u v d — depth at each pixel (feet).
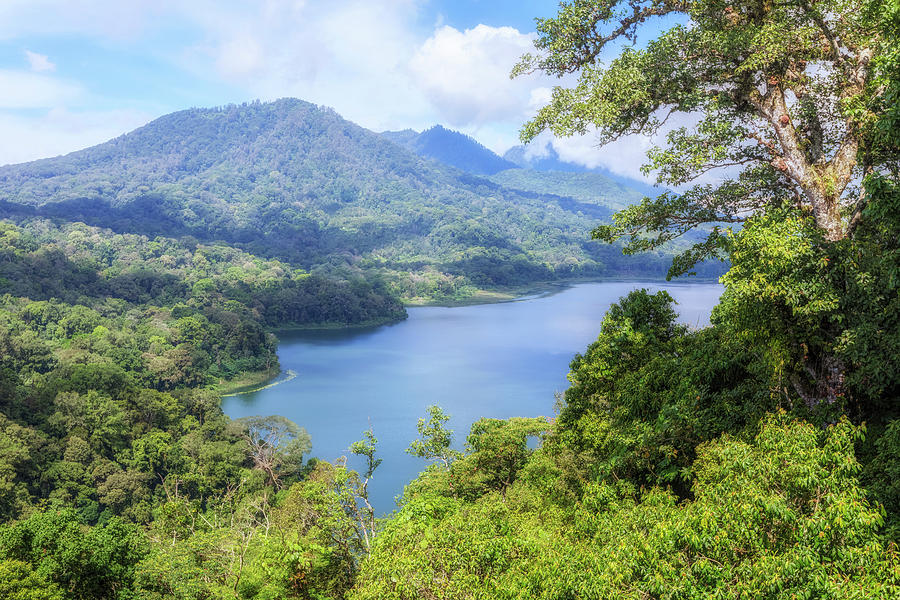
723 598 31.17
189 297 595.47
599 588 35.01
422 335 570.05
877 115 41.52
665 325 74.28
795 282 42.42
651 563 34.55
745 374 57.77
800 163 47.01
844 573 30.91
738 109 50.60
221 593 85.76
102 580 92.84
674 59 47.70
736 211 56.29
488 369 418.72
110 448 243.81
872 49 45.16
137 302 573.74
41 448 225.56
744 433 47.57
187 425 270.05
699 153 48.88
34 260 535.19
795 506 34.37
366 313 652.89
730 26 46.80
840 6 44.93
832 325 44.32
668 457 54.08
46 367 336.90
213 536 105.70
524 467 94.53
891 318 40.81
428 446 129.90
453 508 55.98
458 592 41.96
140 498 219.00
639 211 56.95
